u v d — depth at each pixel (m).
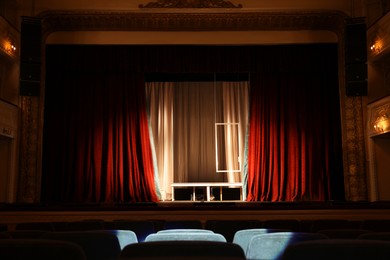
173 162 12.80
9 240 1.60
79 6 11.62
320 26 12.06
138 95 12.15
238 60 12.10
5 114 10.49
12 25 11.11
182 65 12.04
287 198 11.84
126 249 1.67
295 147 12.02
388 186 11.20
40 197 11.42
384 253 1.44
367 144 11.43
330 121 12.16
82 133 11.88
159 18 11.72
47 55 11.90
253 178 11.95
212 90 13.09
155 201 11.70
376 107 10.98
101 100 12.08
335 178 11.90
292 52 12.14
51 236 2.36
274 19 11.81
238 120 12.77
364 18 11.20
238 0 11.71
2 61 11.42
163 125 12.77
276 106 12.17
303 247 1.46
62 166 11.68
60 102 11.98
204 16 11.70
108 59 11.99
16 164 11.15
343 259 1.45
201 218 7.35
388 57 11.26
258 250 2.19
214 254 1.67
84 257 1.59
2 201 10.90
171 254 1.67
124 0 11.68
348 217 7.35
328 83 12.29
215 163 12.88
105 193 11.67
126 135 11.98
